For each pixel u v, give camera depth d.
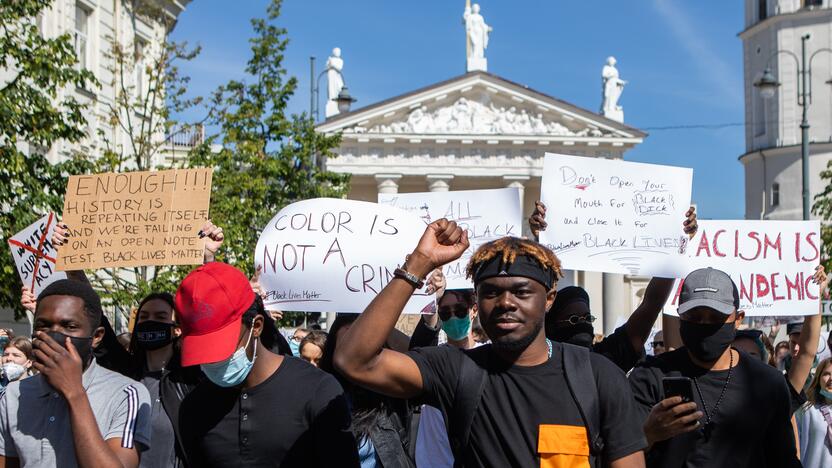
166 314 6.13
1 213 16.64
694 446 5.06
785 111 53.56
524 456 3.93
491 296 4.05
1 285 16.69
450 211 8.22
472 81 54.28
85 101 28.86
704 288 5.18
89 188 6.93
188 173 6.82
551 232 7.25
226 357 4.28
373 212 6.78
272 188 29.78
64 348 4.41
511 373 4.07
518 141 54.19
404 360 4.05
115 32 30.98
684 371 5.27
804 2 53.50
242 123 28.83
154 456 5.69
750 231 8.45
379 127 54.31
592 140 54.34
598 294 55.94
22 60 16.88
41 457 4.56
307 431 4.44
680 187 7.24
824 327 20.64
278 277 6.75
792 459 5.20
